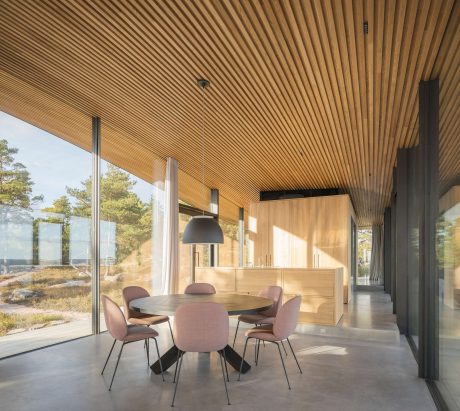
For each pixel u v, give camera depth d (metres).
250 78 4.68
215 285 7.43
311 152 7.55
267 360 4.77
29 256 5.12
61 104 5.62
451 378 3.25
